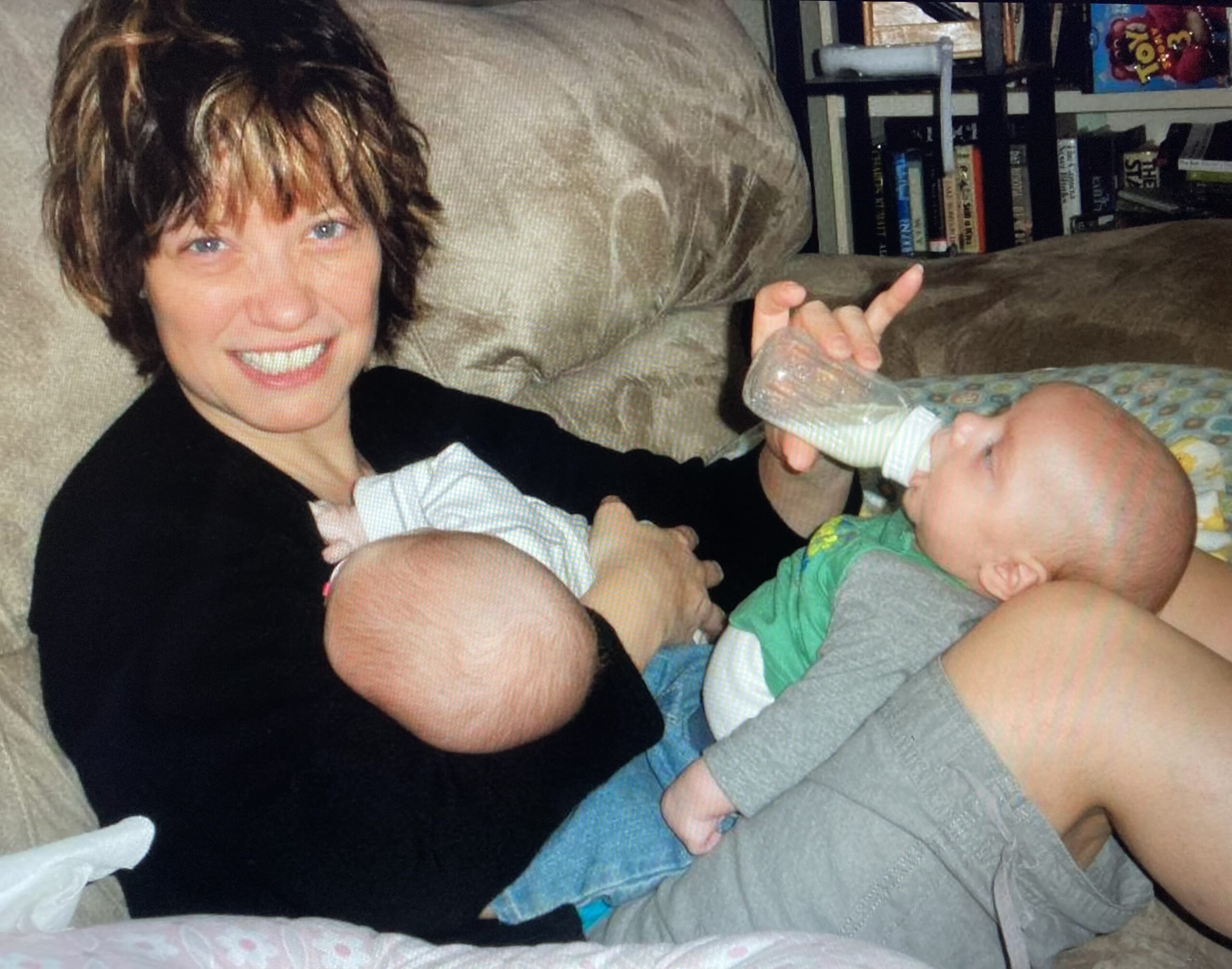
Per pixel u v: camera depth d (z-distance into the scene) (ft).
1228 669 2.76
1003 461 3.29
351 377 3.35
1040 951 3.03
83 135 2.95
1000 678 2.84
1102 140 9.16
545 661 2.90
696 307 5.21
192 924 2.45
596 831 3.29
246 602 2.90
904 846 2.88
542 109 4.49
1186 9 8.57
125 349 3.31
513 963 2.45
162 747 2.76
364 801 2.76
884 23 8.62
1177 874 2.74
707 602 3.83
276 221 3.00
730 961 2.39
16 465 3.14
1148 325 4.58
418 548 3.02
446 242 4.30
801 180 5.38
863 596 3.32
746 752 3.20
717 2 5.38
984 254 5.89
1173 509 3.23
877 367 3.37
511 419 4.24
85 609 2.89
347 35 3.25
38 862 2.48
